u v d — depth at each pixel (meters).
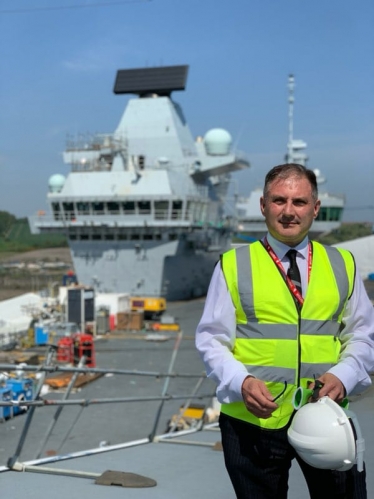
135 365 36.34
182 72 67.88
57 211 63.38
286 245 3.82
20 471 7.63
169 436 10.51
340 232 122.94
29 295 56.66
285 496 3.86
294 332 3.69
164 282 61.84
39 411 25.52
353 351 3.75
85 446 21.31
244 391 3.51
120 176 62.06
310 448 3.46
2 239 196.12
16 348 41.34
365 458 7.23
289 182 3.74
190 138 69.44
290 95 78.50
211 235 68.50
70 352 33.81
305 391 3.58
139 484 6.77
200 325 3.89
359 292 3.88
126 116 67.19
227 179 75.56
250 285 3.73
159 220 60.25
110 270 62.66
